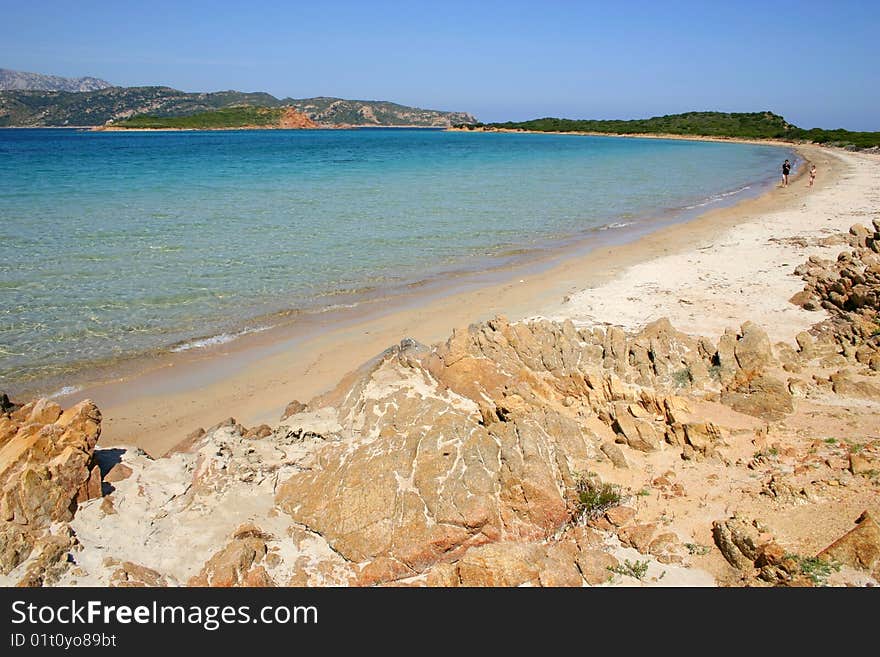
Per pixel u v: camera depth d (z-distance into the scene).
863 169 61.97
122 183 53.16
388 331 19.55
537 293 23.03
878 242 23.00
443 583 8.48
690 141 151.12
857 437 10.99
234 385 16.09
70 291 22.30
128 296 22.05
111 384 15.98
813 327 17.25
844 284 18.45
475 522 8.79
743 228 34.00
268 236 31.80
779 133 139.25
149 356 17.59
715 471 10.36
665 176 65.56
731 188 54.69
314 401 13.84
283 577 8.55
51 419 10.37
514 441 10.02
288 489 9.87
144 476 10.36
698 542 8.88
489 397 12.12
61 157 85.12
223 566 8.41
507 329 13.81
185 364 17.19
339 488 9.43
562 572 8.43
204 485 9.88
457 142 153.12
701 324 18.23
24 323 19.33
